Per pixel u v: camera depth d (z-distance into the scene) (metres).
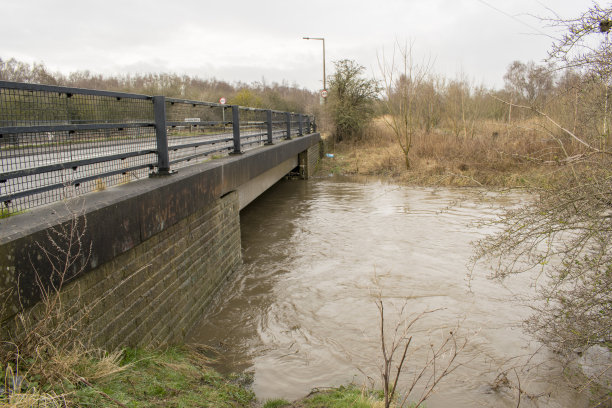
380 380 4.73
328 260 8.74
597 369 4.85
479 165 17.88
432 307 6.54
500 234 4.62
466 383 4.70
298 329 5.92
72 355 3.09
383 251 9.26
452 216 12.38
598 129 4.72
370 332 5.82
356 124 31.55
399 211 13.27
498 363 5.07
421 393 4.52
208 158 8.26
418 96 26.44
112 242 3.82
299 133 18.94
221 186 7.05
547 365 5.00
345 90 31.78
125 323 4.11
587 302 4.18
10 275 2.74
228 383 4.43
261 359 5.16
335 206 14.30
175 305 5.27
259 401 4.30
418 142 23.08
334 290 7.21
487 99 25.59
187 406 3.44
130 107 5.02
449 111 26.11
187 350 5.13
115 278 3.96
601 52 4.07
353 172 22.19
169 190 5.01
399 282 7.51
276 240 10.23
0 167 3.37
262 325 6.03
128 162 4.98
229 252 7.70
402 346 5.45
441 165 19.23
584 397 4.43
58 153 3.96
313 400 4.22
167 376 3.93
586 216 3.97
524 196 13.95
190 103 6.64
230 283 7.54
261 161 10.09
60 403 2.64
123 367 3.42
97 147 4.49
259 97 41.25
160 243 4.90
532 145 14.86
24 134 3.57
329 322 6.11
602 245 3.92
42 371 2.74
